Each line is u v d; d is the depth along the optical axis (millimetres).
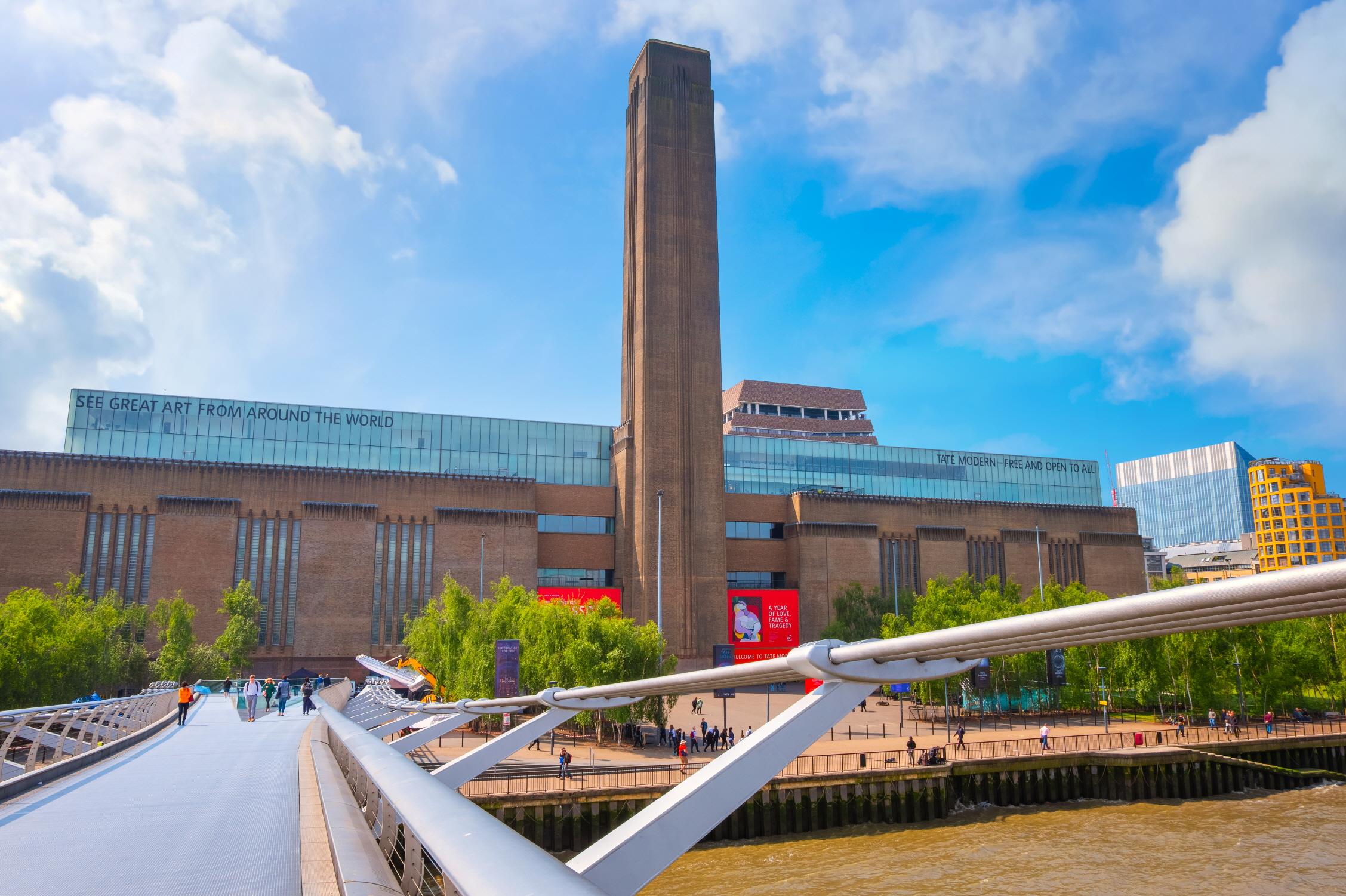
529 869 1909
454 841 2402
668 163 98750
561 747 53094
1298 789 56188
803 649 5805
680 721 64875
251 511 81438
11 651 46469
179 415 87375
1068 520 115062
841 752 51188
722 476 94312
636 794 39656
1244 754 56906
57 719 17016
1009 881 34406
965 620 73688
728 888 33750
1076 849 39812
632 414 94938
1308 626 74938
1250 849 39656
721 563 92375
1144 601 3871
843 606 94312
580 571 93688
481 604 65438
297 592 81188
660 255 96438
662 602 88250
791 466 111438
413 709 22828
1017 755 50875
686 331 95312
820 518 101688
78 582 66250
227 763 16672
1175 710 68375
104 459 78312
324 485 84062
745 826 41875
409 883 3668
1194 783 53219
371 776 4680
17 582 73625
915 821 45656
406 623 79062
